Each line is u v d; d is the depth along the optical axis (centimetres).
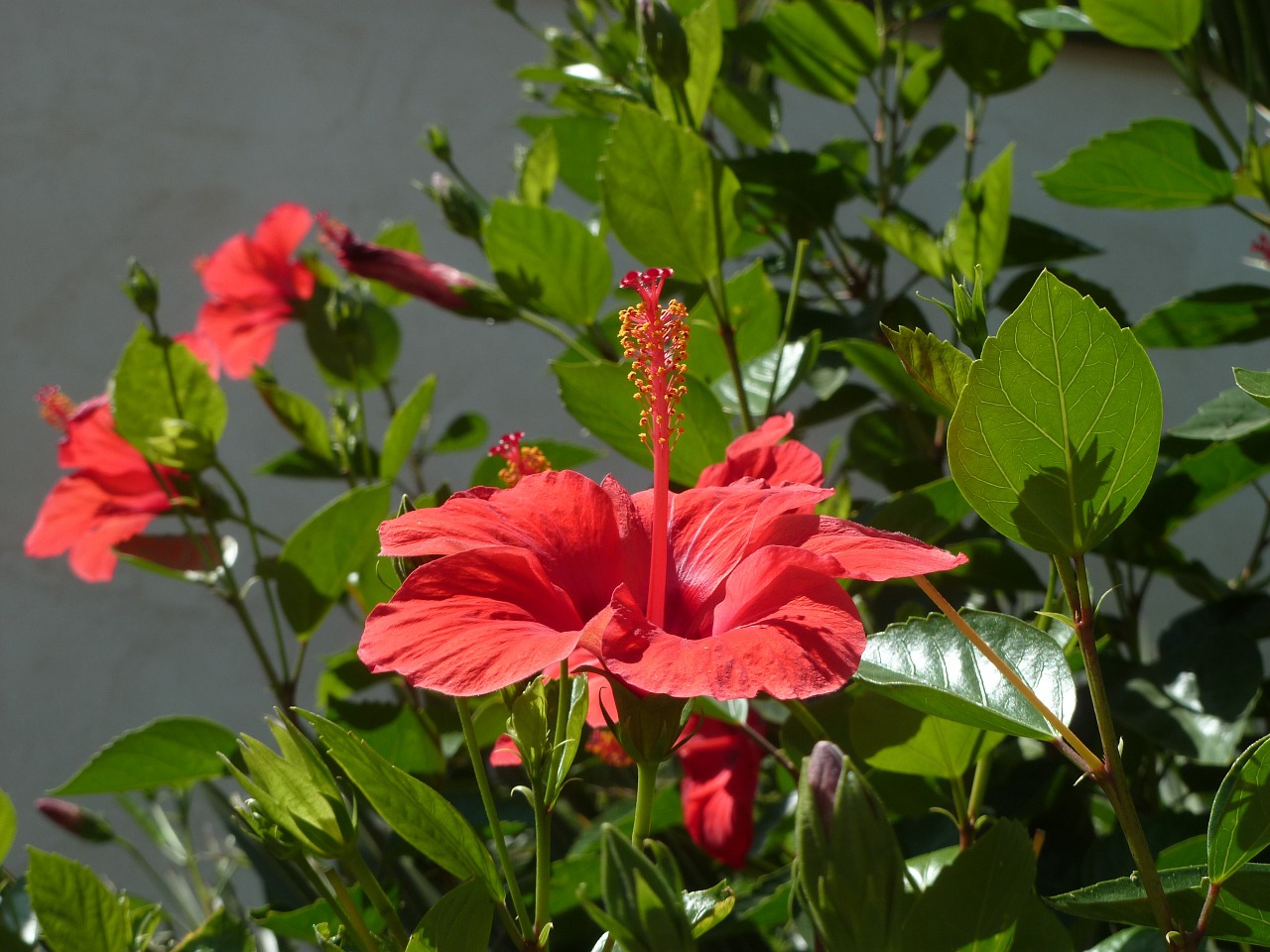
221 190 203
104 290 200
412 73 210
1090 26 87
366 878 62
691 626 65
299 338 202
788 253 108
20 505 195
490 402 207
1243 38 88
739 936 79
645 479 204
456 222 103
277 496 200
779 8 104
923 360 61
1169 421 208
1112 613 132
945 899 58
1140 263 210
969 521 115
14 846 188
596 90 98
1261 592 79
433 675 58
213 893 100
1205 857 68
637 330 65
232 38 207
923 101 112
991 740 68
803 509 66
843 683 57
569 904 76
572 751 61
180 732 81
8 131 199
